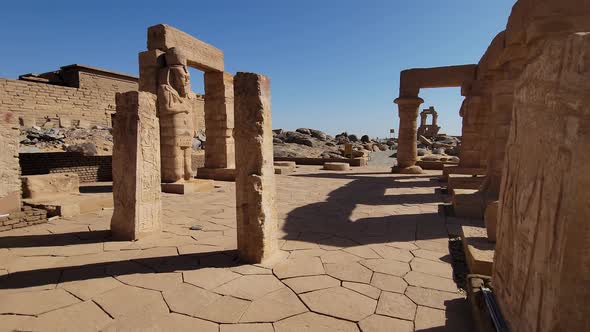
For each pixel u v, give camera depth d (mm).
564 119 1399
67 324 2482
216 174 11031
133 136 4383
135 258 3775
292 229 5051
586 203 1271
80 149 12336
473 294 2535
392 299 2881
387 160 23797
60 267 3504
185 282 3172
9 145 5105
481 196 5805
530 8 4309
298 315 2627
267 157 3678
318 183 10453
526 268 1721
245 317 2596
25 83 16562
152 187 4664
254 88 3506
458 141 34250
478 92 10375
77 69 19562
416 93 12492
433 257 3871
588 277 1290
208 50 10219
